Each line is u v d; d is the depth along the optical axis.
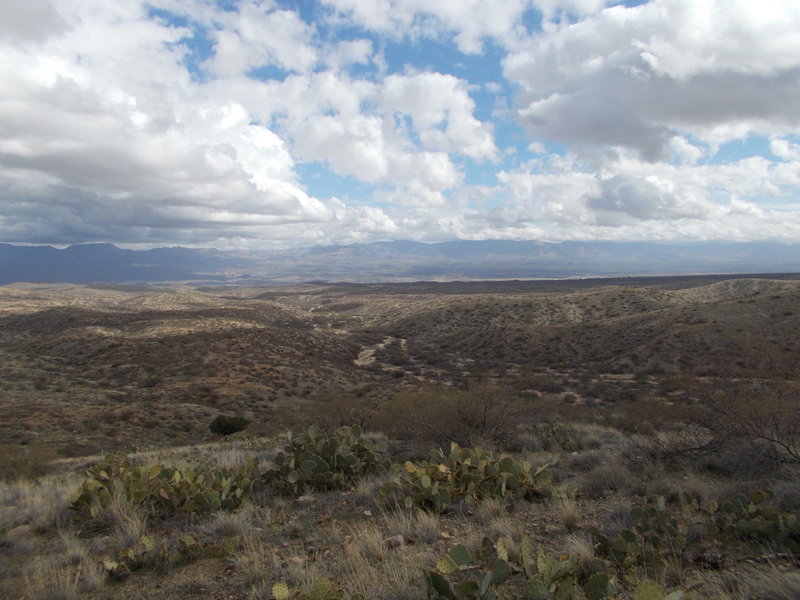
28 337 67.00
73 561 5.07
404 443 12.52
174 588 4.28
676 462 8.73
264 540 5.52
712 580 3.84
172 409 31.03
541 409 18.66
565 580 3.27
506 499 6.68
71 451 19.00
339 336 81.00
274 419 25.23
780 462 7.25
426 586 3.64
